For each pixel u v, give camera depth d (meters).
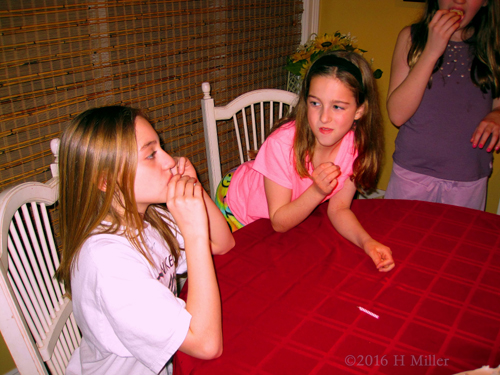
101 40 1.60
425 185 1.54
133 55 1.74
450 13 1.24
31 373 0.76
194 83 2.08
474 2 1.26
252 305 0.83
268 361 0.71
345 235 1.06
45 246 0.90
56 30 1.44
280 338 0.75
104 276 0.71
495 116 1.39
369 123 1.12
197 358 0.72
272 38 2.41
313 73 1.00
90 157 0.72
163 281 0.89
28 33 1.37
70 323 1.01
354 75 0.96
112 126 0.72
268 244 1.04
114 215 0.79
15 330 0.73
